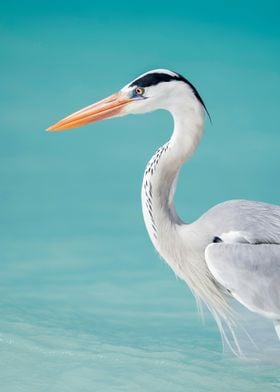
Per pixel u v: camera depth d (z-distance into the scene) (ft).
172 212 24.81
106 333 27.89
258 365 25.21
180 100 24.35
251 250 23.70
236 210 24.63
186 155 24.45
